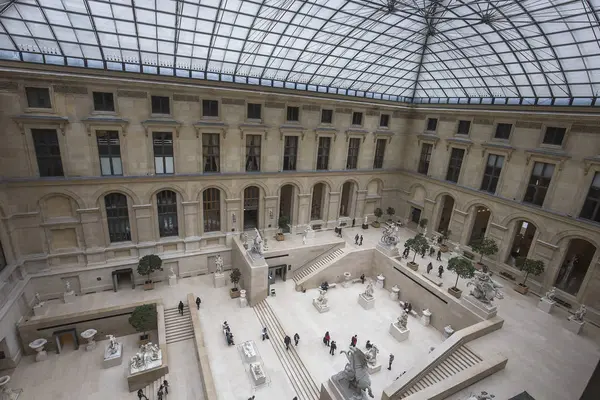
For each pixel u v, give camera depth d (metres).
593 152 23.84
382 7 22.86
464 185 33.62
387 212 41.69
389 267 33.06
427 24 25.73
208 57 26.14
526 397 16.80
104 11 20.02
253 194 34.19
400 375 22.34
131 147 26.27
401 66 33.12
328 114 34.19
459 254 34.06
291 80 32.19
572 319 23.50
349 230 39.72
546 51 22.97
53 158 24.44
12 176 23.38
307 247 33.88
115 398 21.38
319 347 24.80
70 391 21.64
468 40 26.17
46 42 21.58
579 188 24.67
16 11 18.83
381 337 26.42
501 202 29.89
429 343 26.03
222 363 23.38
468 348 21.39
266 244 33.06
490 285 24.08
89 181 25.58
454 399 17.27
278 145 32.19
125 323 26.89
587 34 19.83
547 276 27.08
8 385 21.72
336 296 31.78
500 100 31.12
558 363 20.28
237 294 30.25
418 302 29.75
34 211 24.70
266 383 21.98
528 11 20.30
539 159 27.00
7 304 22.30
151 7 20.22
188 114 27.42
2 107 21.84
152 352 23.20
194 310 27.42
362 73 33.50
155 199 28.72
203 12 21.41
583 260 34.09
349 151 37.38
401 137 40.09
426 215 38.38
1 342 22.12
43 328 24.16
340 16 23.89
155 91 25.83
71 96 23.44
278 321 27.12
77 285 27.69
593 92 23.83
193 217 30.69
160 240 30.20
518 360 20.41
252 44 25.66
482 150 31.55
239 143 30.23
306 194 35.72
